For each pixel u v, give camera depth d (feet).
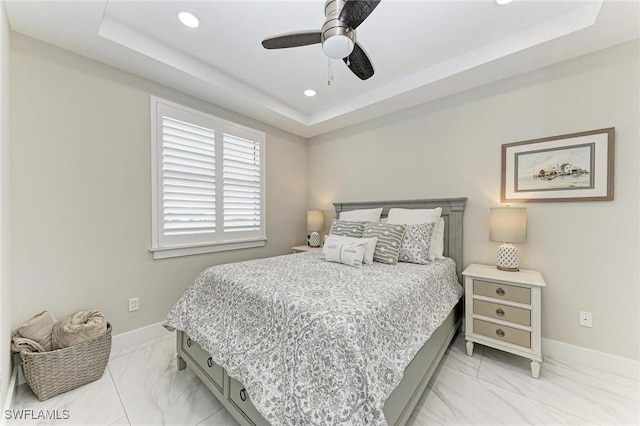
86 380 5.84
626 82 6.24
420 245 7.75
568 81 6.95
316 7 5.84
